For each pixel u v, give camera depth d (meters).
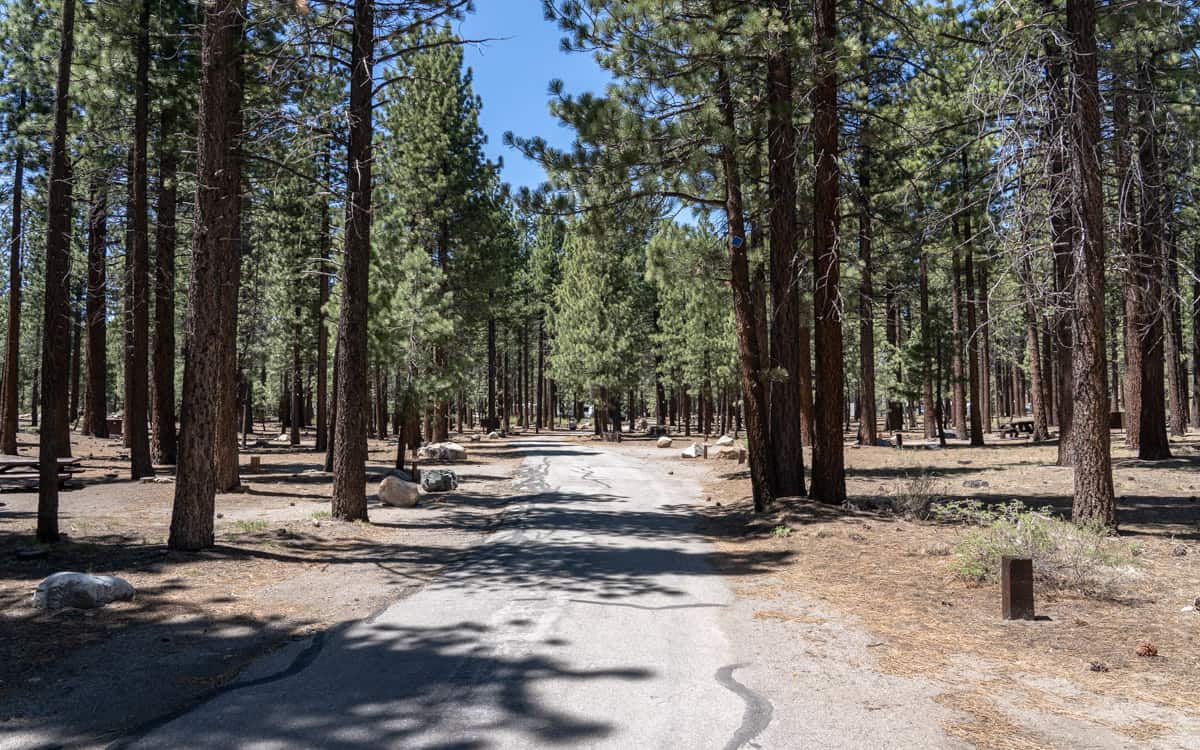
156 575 8.22
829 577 8.45
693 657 5.56
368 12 13.00
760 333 21.56
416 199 30.62
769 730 4.14
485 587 8.07
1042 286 9.91
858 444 30.30
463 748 3.88
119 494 15.55
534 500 16.92
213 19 10.10
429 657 5.55
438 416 35.47
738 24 12.79
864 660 5.46
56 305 9.96
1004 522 8.69
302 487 18.48
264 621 6.54
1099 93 10.19
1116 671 5.11
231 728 4.16
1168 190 11.62
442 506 15.95
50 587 6.71
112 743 3.95
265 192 22.41
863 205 16.84
